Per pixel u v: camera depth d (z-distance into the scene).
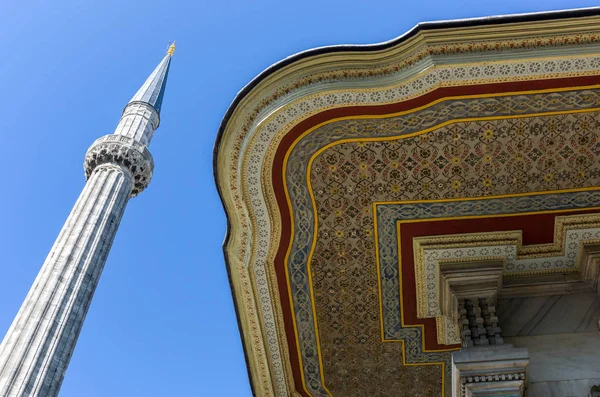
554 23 5.57
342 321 7.56
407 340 7.62
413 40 5.84
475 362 5.76
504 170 6.44
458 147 6.34
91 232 21.53
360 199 6.74
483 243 6.79
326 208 6.82
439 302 7.00
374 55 5.96
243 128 6.36
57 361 17.30
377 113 6.09
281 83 6.12
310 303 7.45
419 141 6.32
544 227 6.71
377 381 8.04
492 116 6.09
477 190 6.59
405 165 6.50
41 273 19.25
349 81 5.99
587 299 6.50
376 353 7.79
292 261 7.16
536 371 5.86
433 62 5.73
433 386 7.99
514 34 5.66
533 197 6.57
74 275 19.55
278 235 6.93
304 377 8.05
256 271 7.23
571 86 5.77
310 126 6.24
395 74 5.93
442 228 6.85
